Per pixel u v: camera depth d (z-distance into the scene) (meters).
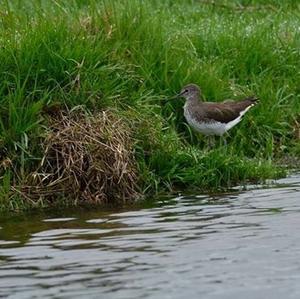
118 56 16.31
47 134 14.66
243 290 10.16
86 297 10.06
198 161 15.31
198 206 13.84
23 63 15.30
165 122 16.12
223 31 19.12
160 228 12.63
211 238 12.02
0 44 15.62
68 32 16.05
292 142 17.08
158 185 14.95
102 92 15.44
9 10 17.05
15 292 10.30
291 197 14.12
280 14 20.98
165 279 10.55
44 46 15.51
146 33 17.33
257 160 16.12
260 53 18.47
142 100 16.05
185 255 11.35
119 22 17.16
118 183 14.59
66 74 15.38
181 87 16.89
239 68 18.17
